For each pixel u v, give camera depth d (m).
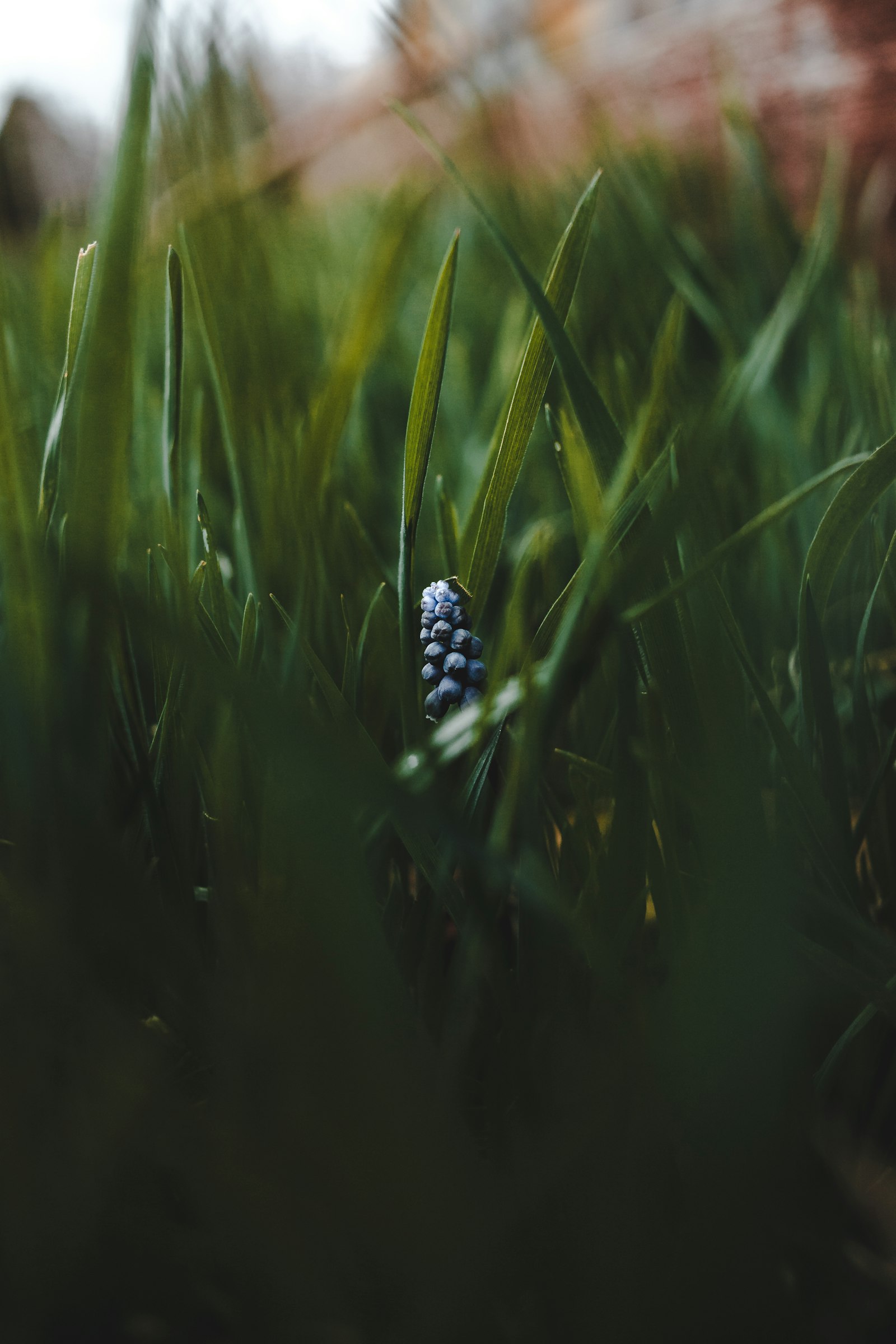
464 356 0.84
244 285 0.48
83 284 0.34
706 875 0.33
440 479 0.41
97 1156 0.29
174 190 0.46
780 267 0.83
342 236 1.22
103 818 0.33
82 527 0.28
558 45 1.17
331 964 0.29
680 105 1.09
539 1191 0.29
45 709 0.29
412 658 0.36
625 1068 0.30
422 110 1.03
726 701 0.31
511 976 0.34
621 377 0.47
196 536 0.43
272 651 0.36
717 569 0.38
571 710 0.42
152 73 0.27
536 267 0.86
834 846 0.34
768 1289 0.30
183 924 0.34
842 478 0.49
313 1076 0.29
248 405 0.47
